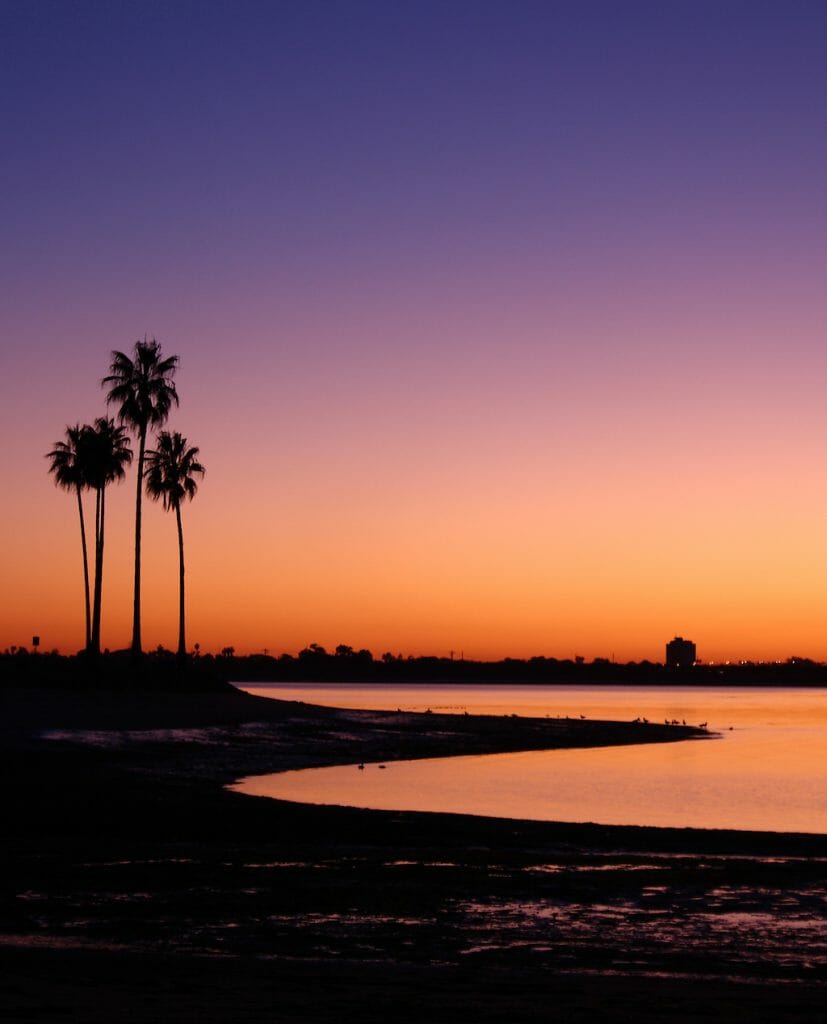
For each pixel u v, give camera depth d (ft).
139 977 38.24
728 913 54.60
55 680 217.77
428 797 114.83
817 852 74.79
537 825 84.58
